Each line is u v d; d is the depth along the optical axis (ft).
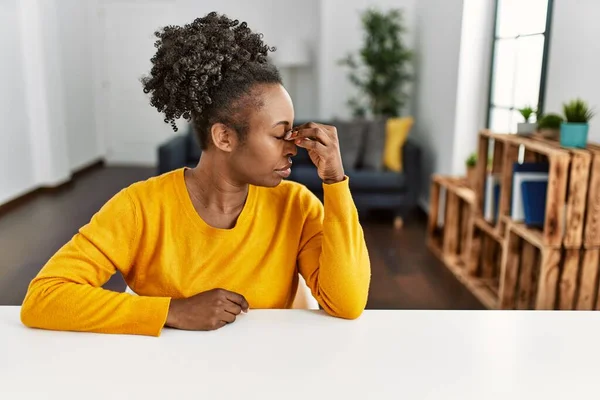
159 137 24.43
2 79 16.19
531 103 10.85
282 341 3.03
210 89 3.10
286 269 3.60
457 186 11.81
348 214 3.32
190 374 2.70
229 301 3.20
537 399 2.56
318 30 20.34
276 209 3.58
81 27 22.27
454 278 11.38
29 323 3.17
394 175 15.08
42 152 18.51
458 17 13.01
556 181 7.60
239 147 3.18
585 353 2.98
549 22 10.00
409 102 18.45
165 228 3.42
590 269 7.89
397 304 10.09
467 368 2.80
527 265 9.04
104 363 2.81
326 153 3.21
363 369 2.77
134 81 23.88
